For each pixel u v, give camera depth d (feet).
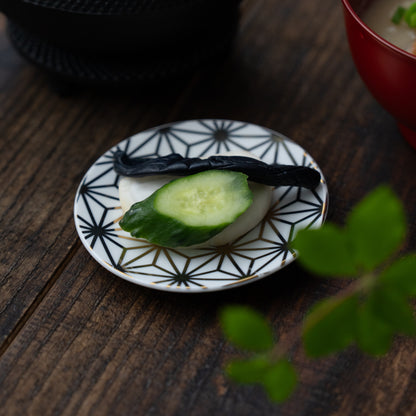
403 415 1.33
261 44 1.78
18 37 1.68
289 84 1.71
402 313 1.07
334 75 1.72
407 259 1.09
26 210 1.55
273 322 1.42
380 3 1.56
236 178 1.42
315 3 1.83
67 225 1.53
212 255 1.44
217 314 1.42
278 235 1.46
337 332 1.07
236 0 1.59
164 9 1.51
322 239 1.05
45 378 1.37
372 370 1.36
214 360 1.38
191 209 1.41
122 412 1.34
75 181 1.59
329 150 1.61
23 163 1.62
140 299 1.44
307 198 1.50
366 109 1.66
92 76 1.63
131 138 1.57
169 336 1.41
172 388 1.36
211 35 1.65
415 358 1.37
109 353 1.39
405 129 1.59
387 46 1.39
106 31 1.53
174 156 1.49
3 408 1.35
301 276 1.45
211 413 1.34
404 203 1.53
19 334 1.41
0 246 1.51
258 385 1.36
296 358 1.38
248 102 1.69
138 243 1.46
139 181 1.49
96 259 1.44
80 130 1.66
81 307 1.44
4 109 1.69
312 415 1.34
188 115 1.68
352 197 1.55
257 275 1.40
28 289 1.46
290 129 1.65
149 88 1.71
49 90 1.72
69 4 1.50
